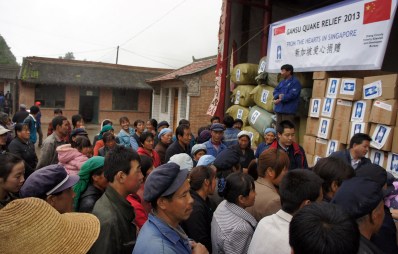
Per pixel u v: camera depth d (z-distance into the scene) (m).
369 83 5.00
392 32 5.89
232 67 10.01
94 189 2.58
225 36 9.53
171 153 4.98
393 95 4.58
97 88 25.59
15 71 28.89
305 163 4.56
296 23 6.57
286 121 4.52
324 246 1.08
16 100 26.70
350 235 1.11
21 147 4.85
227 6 9.49
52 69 24.94
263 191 2.68
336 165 2.43
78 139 4.53
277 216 1.95
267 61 7.46
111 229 1.96
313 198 1.90
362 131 5.04
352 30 5.33
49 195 1.98
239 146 5.12
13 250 1.35
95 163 2.55
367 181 1.78
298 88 6.07
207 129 6.35
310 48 6.22
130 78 26.78
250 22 10.45
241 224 2.31
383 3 4.83
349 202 1.71
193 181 2.67
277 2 10.15
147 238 1.72
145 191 1.83
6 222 1.41
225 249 2.29
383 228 2.08
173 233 1.77
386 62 5.93
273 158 2.70
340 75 6.09
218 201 3.02
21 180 2.40
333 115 5.60
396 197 2.88
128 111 26.55
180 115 17.61
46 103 24.41
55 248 1.41
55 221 1.48
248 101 8.30
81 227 1.59
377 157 4.89
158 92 20.98
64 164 3.36
